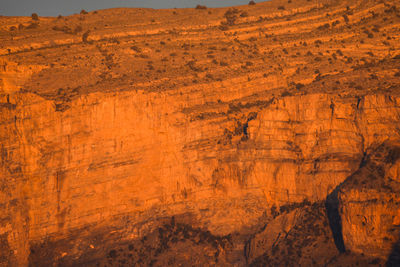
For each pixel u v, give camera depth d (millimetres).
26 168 173250
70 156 174625
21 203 172125
